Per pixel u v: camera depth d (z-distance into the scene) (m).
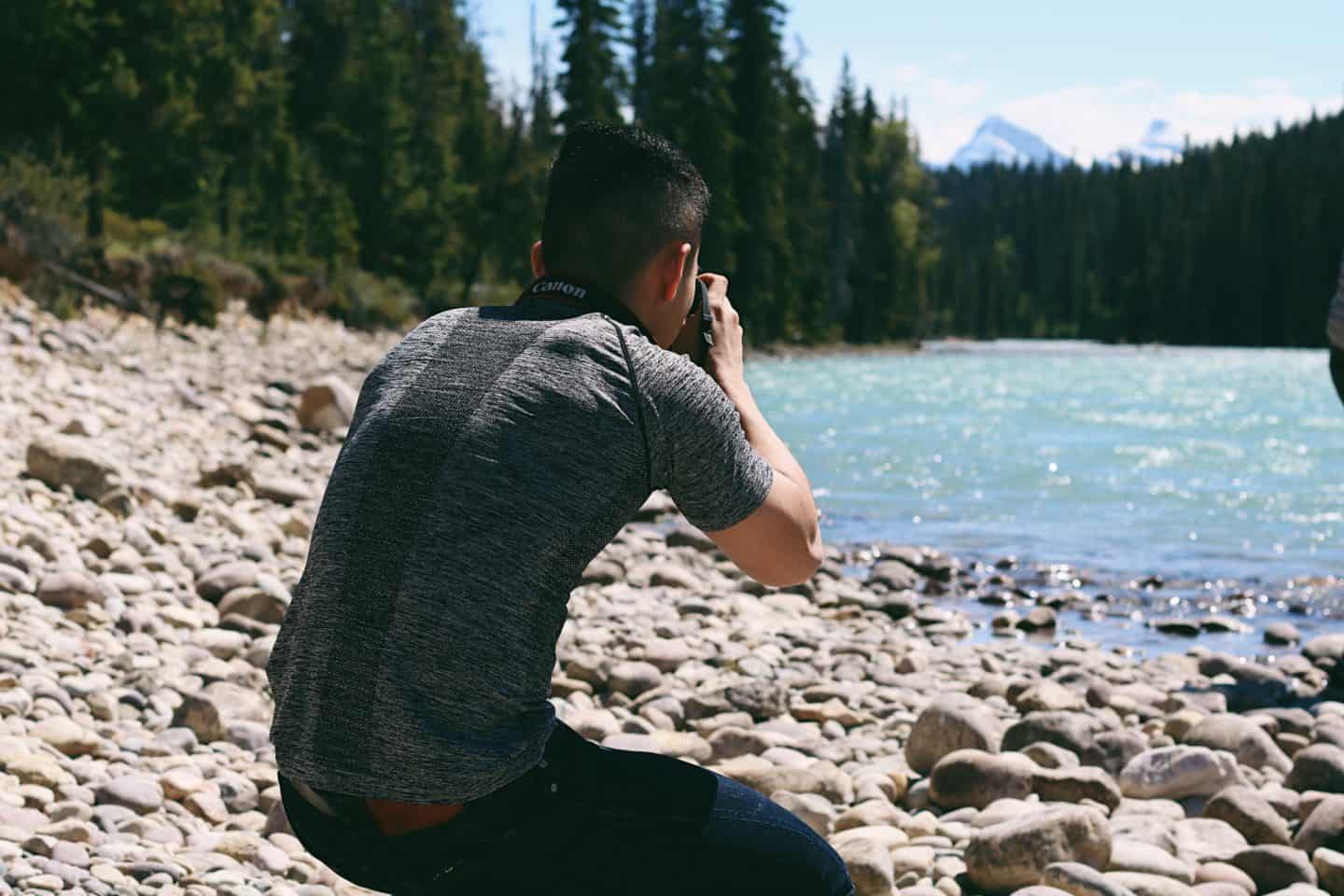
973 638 7.57
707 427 1.65
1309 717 5.42
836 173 72.56
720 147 50.31
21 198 21.44
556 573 1.58
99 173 27.09
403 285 50.97
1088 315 133.88
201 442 11.84
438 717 1.53
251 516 8.84
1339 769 4.41
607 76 50.09
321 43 56.50
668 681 5.90
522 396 1.60
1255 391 30.55
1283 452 16.44
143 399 13.32
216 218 40.31
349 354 28.44
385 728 1.53
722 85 50.72
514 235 55.59
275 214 44.66
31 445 8.17
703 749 4.78
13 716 4.18
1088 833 3.50
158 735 4.45
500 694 1.54
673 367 1.66
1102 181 159.25
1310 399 27.02
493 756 1.54
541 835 1.63
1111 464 15.32
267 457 11.99
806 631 7.39
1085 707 5.51
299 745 1.58
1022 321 146.12
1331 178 107.88
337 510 1.62
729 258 50.88
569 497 1.58
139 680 4.86
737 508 1.68
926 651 6.96
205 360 19.98
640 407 1.62
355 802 1.60
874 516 11.80
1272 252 108.38
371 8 58.75
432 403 1.62
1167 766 4.39
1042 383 34.16
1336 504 12.32
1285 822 4.01
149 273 24.16
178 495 8.70
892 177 78.81
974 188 199.62
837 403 24.86
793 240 62.50
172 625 5.89
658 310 1.78
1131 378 37.66
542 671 1.59
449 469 1.57
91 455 8.20
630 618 7.33
